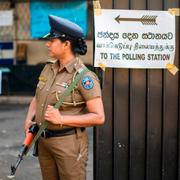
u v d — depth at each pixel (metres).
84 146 3.34
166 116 3.87
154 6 3.74
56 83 3.24
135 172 3.91
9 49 11.91
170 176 3.93
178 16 3.78
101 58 3.73
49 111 3.15
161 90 3.85
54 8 11.50
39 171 5.84
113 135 3.86
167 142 3.90
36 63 11.82
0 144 7.40
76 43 3.27
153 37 3.76
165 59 3.80
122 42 3.74
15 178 5.59
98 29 3.71
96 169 3.89
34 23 11.69
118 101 3.83
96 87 3.24
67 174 3.30
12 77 11.82
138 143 3.89
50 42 3.25
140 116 3.86
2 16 11.80
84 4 11.32
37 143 3.43
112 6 3.71
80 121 3.19
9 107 10.99
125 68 3.79
